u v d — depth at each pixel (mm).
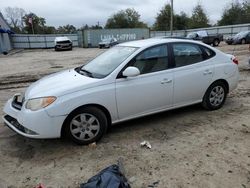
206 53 5387
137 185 3221
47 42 51188
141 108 4656
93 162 3801
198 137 4461
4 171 3654
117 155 3965
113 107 4371
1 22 40688
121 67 4430
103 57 5184
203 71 5246
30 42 50312
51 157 3980
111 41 39656
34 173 3586
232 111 5641
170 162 3711
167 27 73312
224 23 68375
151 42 4891
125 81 4418
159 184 3232
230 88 5777
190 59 5148
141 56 4629
